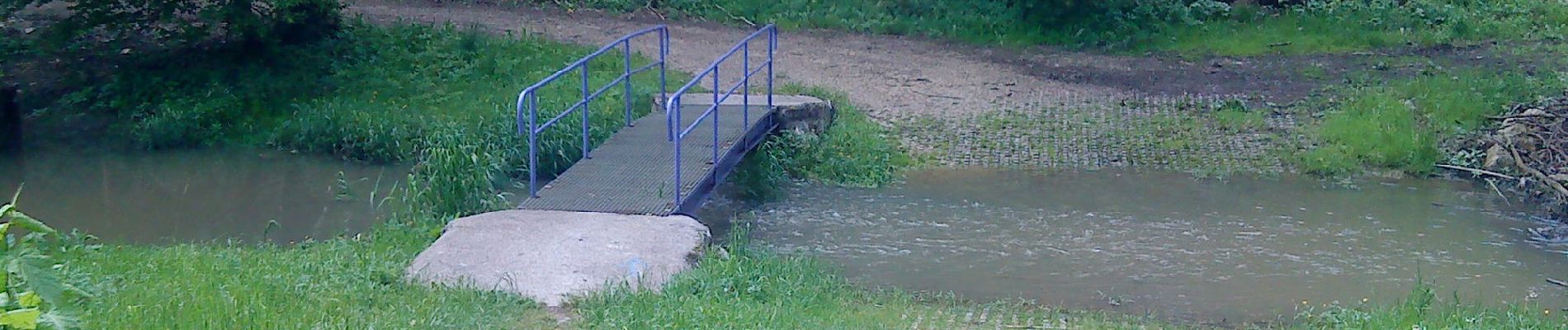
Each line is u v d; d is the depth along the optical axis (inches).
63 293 167.8
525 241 294.8
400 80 571.8
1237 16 724.0
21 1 571.8
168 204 427.8
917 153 485.7
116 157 502.0
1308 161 469.7
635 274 273.1
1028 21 705.6
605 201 338.3
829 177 449.4
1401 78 593.3
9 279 169.6
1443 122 508.7
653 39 663.1
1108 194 430.3
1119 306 308.2
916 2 730.2
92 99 557.9
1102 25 698.8
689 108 461.7
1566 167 429.4
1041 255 354.9
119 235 385.1
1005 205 414.3
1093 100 564.7
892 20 716.7
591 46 628.4
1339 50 673.0
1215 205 416.2
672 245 294.5
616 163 379.6
